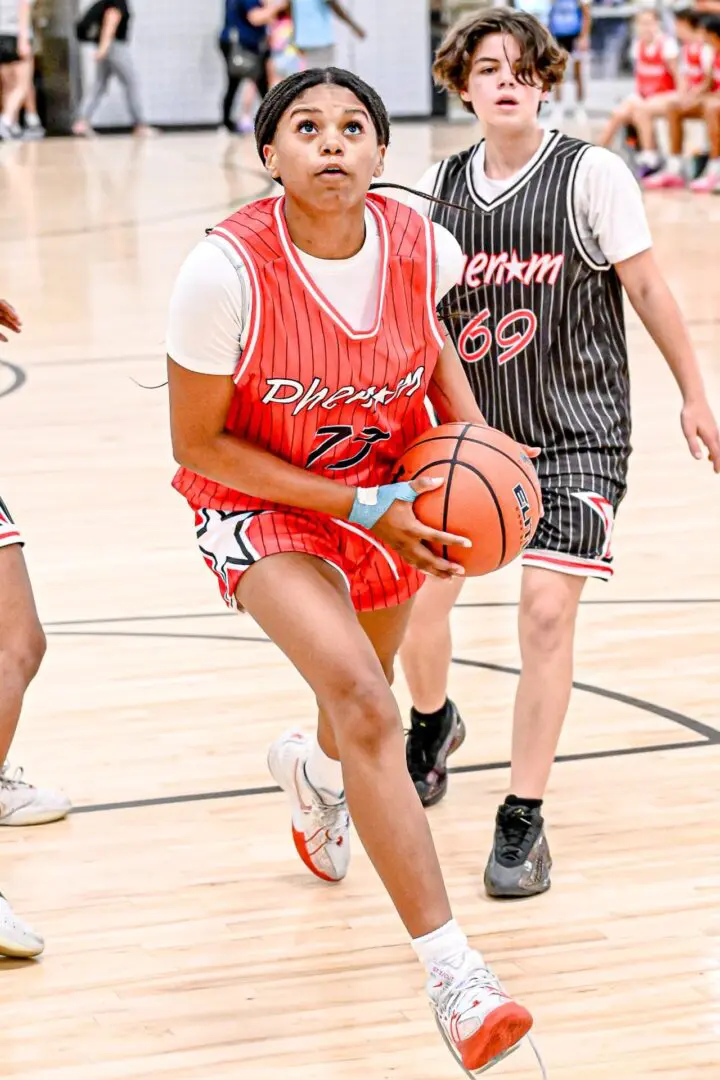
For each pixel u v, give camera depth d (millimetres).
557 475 6602
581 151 6559
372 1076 5039
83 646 9125
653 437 13773
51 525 11477
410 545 5246
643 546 10891
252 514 5387
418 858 4879
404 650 7023
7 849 6758
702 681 8484
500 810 6461
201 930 6047
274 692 8453
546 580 6484
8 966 5785
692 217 26781
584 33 40500
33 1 43688
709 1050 5125
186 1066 5109
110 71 43281
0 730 5676
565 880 6387
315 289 5047
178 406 5203
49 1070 5090
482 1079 4977
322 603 5102
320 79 4969
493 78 6520
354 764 4914
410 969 5742
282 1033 5305
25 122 44969
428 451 5375
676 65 31031
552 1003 5434
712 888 6289
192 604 9836
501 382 6715
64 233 26156
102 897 6316
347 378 5180
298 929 6055
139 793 7270
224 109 43844
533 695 6465
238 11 42031
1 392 15641
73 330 18500
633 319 19094
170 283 21422
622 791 7195
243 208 5195
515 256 6594
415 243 5246
